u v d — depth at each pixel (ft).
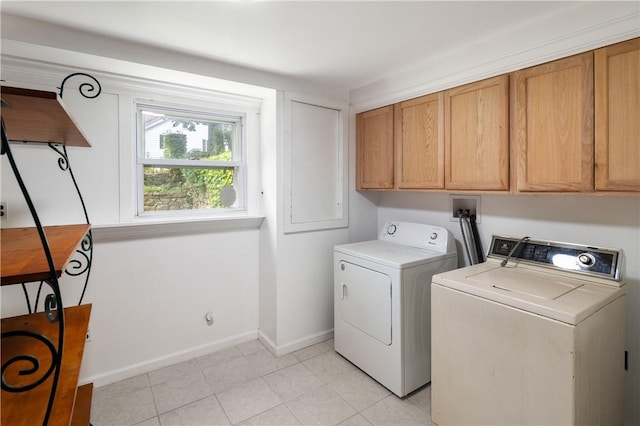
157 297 7.95
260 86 7.91
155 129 8.04
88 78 6.83
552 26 5.32
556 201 6.51
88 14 5.12
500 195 7.42
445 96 7.11
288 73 8.03
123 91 7.31
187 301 8.38
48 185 6.60
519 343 4.77
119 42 6.08
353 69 7.75
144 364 7.82
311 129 9.00
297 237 8.89
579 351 4.31
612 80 4.80
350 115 9.66
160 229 7.79
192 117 8.47
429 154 7.50
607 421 5.04
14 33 5.23
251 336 9.48
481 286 5.33
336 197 9.66
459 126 6.84
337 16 5.26
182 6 4.91
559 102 5.37
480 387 5.27
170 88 7.69
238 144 9.19
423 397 6.97
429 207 9.04
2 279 2.28
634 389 5.62
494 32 5.92
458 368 5.58
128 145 7.46
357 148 9.66
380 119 8.80
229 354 8.71
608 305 4.84
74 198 6.88
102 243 7.23
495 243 6.88
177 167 8.37
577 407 4.33
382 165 8.79
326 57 7.00
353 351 8.09
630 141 4.67
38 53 5.79
